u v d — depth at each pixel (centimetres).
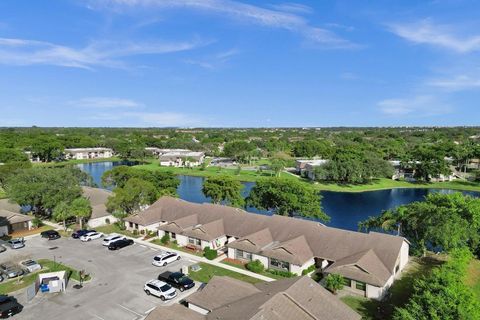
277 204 7131
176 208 6812
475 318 2839
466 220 5234
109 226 6988
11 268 4750
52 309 3797
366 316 3678
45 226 6962
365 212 9044
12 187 7069
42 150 18638
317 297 3362
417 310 2983
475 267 4984
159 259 4991
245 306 3159
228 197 7794
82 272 4647
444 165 13850
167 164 18275
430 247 5828
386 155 18025
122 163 19512
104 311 3750
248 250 5088
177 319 3075
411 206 5797
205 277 4619
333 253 4847
